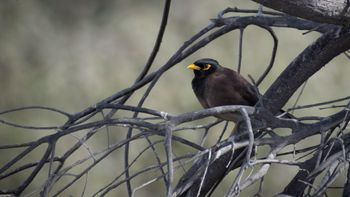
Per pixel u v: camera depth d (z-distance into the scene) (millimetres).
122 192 14352
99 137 14320
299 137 6273
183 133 13680
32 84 16078
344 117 6262
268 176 14828
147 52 16344
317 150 6250
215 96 8586
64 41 16906
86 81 15969
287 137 6246
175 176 12414
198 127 7383
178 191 5980
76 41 16891
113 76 16078
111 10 17266
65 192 14031
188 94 15164
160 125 5934
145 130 6004
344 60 15703
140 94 14883
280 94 7027
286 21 7375
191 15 16688
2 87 16016
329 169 5926
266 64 15625
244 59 15664
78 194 14078
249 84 8562
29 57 16672
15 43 16766
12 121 15430
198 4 16797
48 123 15398
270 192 14766
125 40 16547
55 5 17375
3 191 6773
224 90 8516
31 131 14977
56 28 17141
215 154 5934
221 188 14180
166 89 15117
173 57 7648
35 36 16953
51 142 6219
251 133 5555
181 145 13867
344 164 5652
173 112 14961
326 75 15531
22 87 16078
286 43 15852
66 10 17359
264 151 12859
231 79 8547
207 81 8625
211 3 16844
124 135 14375
